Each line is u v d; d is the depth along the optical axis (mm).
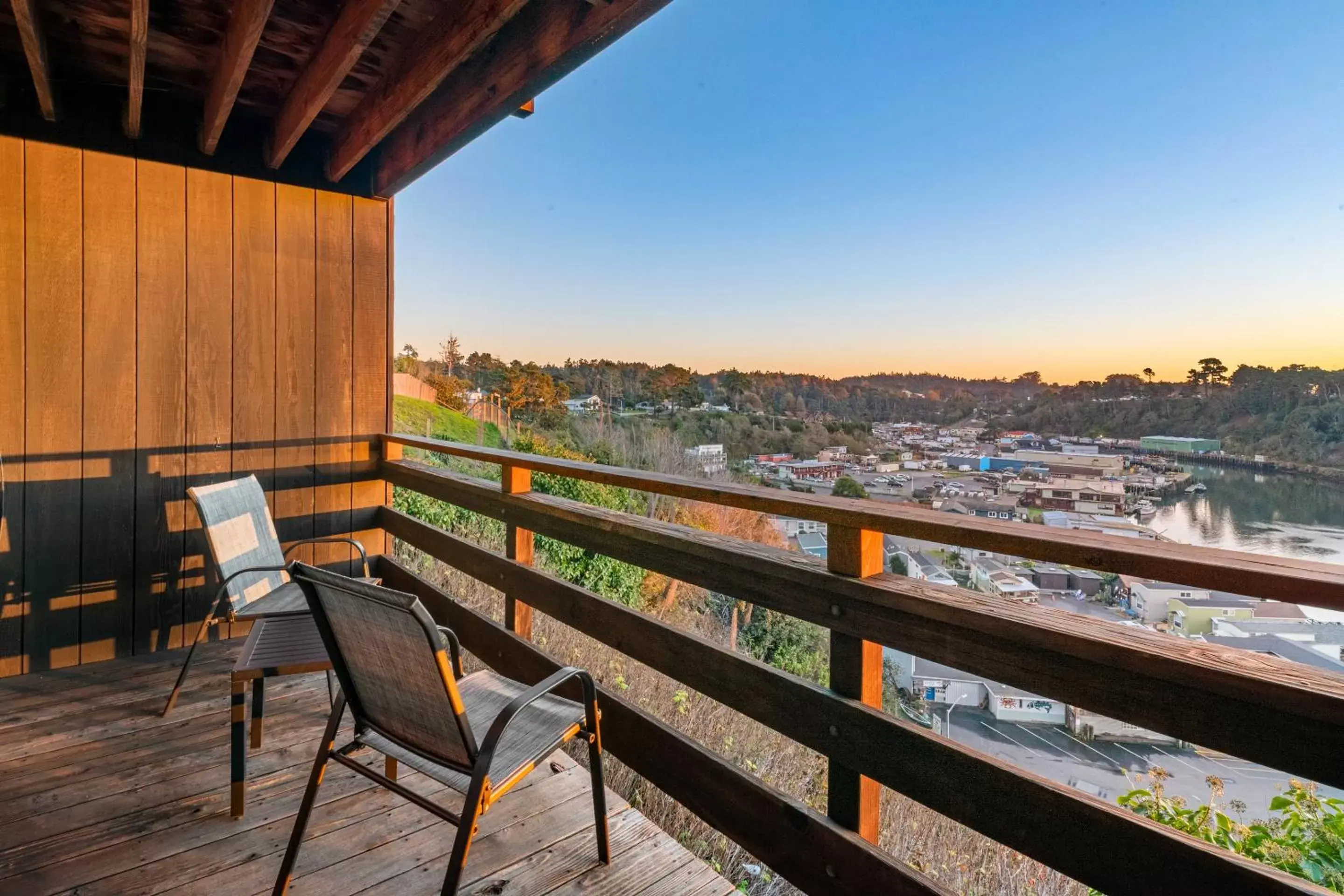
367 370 3893
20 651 2918
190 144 3271
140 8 1934
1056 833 1164
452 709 1303
